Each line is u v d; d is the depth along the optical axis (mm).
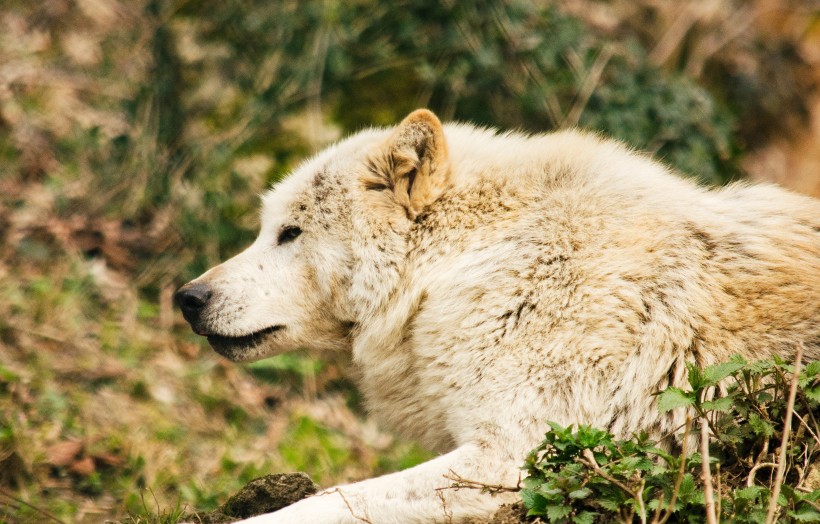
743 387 6117
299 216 8172
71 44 17531
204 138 14992
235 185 14625
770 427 5906
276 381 12992
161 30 15719
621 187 7285
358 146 8234
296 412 12320
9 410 10594
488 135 8211
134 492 10047
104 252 14164
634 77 15750
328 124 14938
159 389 12016
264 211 8578
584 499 5566
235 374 12906
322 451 11555
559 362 6738
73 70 17188
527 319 6898
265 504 7465
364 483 6555
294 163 14672
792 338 6648
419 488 6422
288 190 8328
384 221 7727
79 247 14047
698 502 5285
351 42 15375
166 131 15266
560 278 6934
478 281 7129
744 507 5383
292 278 8148
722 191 7582
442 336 7180
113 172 15164
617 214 7133
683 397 5711
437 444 7617
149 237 14625
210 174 14719
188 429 11555
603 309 6770
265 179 14594
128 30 17188
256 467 10914
